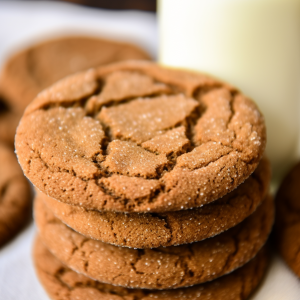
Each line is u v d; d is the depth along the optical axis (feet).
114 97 0.93
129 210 0.83
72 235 0.90
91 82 0.95
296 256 0.94
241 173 0.85
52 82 1.22
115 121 0.90
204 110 0.92
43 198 0.90
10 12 1.66
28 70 1.26
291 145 1.02
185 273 0.88
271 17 0.95
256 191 0.90
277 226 0.98
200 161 0.85
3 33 1.63
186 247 0.89
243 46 0.96
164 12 1.01
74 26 1.62
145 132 0.89
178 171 0.84
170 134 0.89
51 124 0.89
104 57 1.34
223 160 0.85
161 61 1.05
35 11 1.69
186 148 0.87
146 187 0.83
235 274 0.92
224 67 0.98
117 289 0.90
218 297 0.90
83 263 0.88
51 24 1.63
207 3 0.96
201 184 0.84
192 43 0.98
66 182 0.84
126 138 0.88
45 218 0.93
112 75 0.97
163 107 0.92
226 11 0.95
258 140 0.88
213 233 0.86
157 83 0.96
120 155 0.86
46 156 0.85
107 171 0.85
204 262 0.88
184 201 0.83
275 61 0.97
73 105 0.92
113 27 1.61
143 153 0.86
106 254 0.88
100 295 0.90
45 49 1.38
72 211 0.87
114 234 0.85
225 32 0.96
